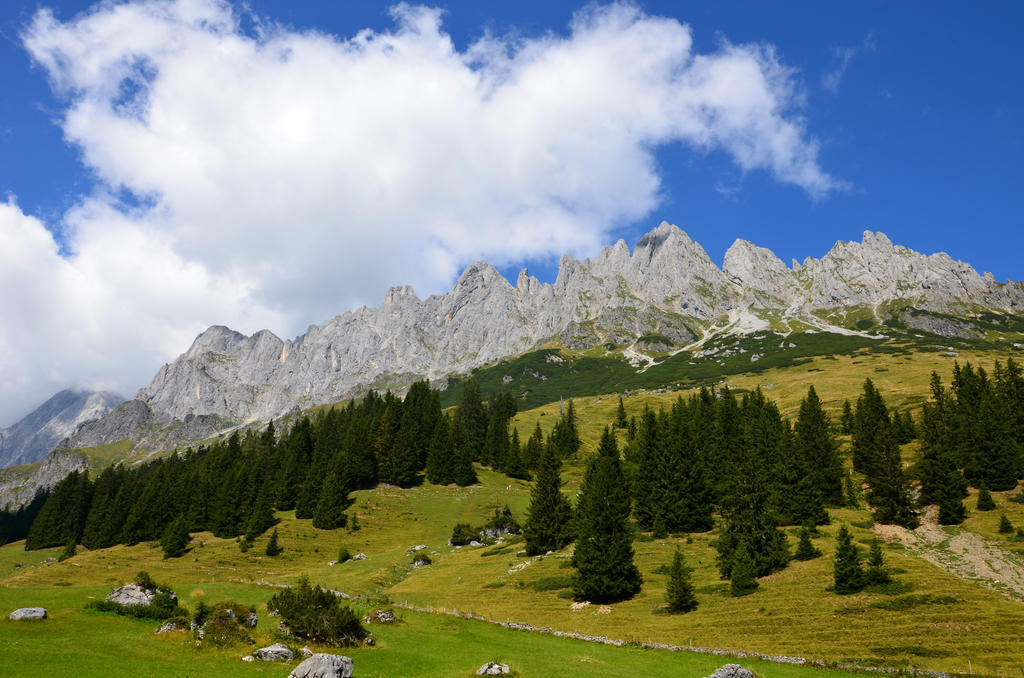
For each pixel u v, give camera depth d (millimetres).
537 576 82625
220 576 94750
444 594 78000
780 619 57688
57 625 43594
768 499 76875
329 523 125125
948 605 55281
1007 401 124125
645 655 49594
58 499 162250
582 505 94688
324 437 167750
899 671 44062
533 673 40844
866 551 74625
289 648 41406
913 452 123375
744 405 151375
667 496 100438
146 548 124750
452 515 136875
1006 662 44125
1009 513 85688
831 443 110562
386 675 38438
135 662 36500
